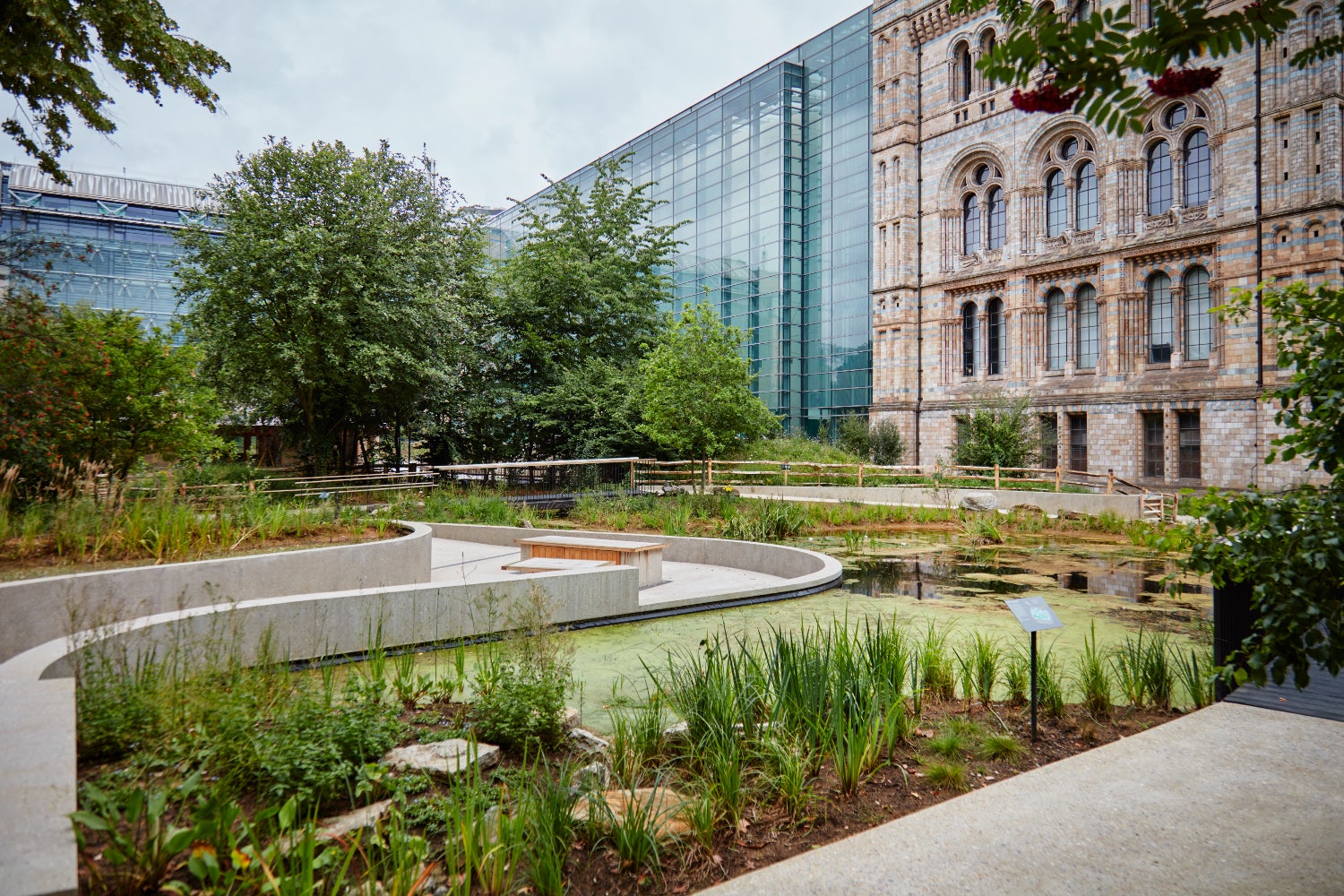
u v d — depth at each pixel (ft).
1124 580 42.34
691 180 177.47
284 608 23.41
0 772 11.03
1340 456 11.71
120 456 45.06
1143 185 95.45
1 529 27.43
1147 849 11.76
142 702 14.98
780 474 89.35
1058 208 105.19
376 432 103.65
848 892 10.68
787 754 14.28
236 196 78.69
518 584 28.30
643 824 11.93
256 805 12.92
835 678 17.37
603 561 38.01
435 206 93.20
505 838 11.51
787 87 153.28
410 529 41.37
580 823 12.51
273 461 122.31
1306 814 12.87
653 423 78.02
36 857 8.88
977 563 48.78
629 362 102.12
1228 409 85.92
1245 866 11.24
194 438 50.65
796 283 153.38
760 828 13.03
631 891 11.19
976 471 91.86
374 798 13.56
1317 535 10.82
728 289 166.71
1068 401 101.45
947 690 20.51
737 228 164.04
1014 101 9.11
